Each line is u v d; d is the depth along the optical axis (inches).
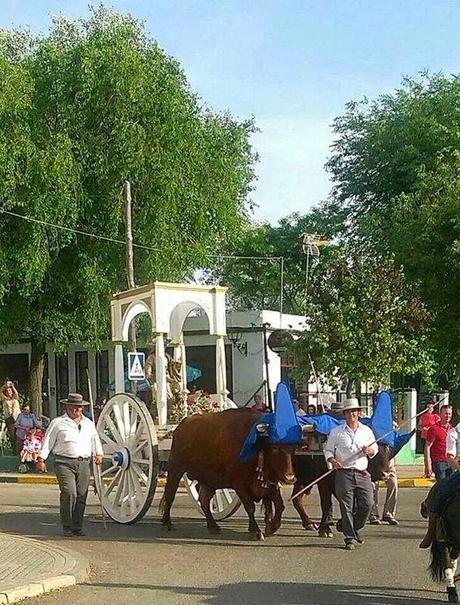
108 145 1115.9
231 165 1293.1
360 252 968.9
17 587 386.9
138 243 1147.9
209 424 552.1
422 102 1432.1
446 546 372.5
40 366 1248.8
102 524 607.8
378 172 1454.2
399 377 1210.6
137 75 1111.0
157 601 377.7
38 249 1076.5
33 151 1059.9
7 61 1107.9
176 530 576.7
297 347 954.7
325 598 380.8
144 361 827.4
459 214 1098.1
